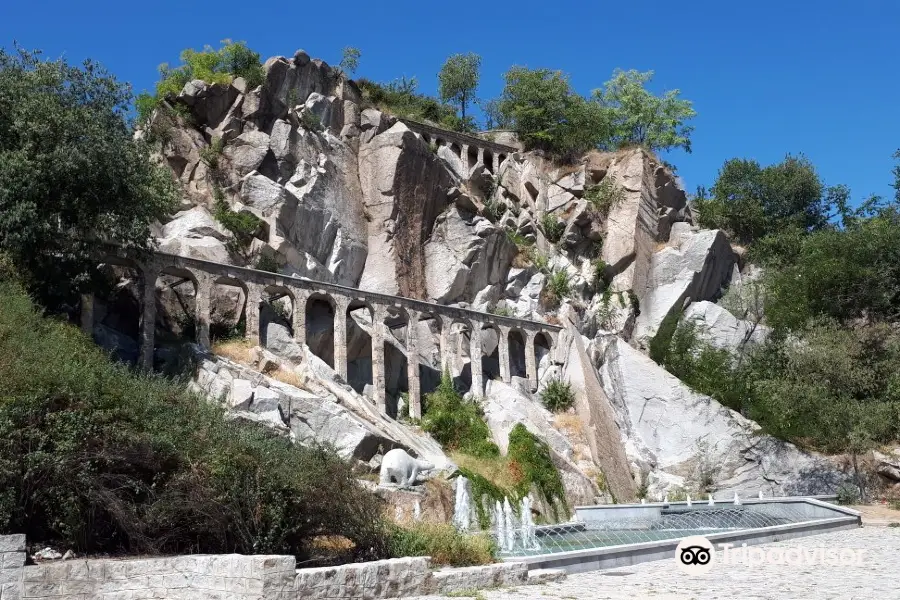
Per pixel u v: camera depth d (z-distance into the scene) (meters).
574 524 31.34
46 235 28.17
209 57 50.81
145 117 46.44
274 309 40.38
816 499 37.44
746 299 59.31
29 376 18.48
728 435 47.09
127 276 37.22
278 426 30.80
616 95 79.12
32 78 29.89
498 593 17.80
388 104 63.59
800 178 74.44
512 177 61.91
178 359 33.16
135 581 15.91
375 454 33.31
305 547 19.83
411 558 17.70
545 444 40.56
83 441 17.92
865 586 18.64
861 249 53.91
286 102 51.09
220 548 18.62
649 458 47.50
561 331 49.69
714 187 75.88
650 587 18.86
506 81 71.00
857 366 48.06
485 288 53.03
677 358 53.97
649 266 60.00
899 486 43.97
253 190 44.78
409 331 42.53
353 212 49.97
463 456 38.62
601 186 62.09
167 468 18.83
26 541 17.06
